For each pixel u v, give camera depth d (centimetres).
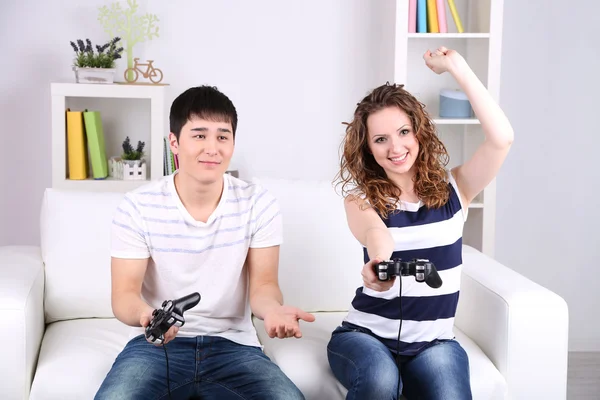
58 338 222
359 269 246
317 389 200
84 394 199
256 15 353
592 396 307
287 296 242
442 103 342
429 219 200
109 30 337
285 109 360
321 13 356
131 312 188
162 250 199
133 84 322
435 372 186
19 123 348
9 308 202
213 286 202
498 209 366
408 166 198
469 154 352
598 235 371
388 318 198
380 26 358
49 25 343
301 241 244
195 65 353
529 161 363
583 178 366
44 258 239
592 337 372
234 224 202
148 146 353
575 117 362
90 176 338
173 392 188
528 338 211
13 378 203
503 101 359
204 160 193
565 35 357
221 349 198
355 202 201
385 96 198
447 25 350
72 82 343
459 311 238
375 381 180
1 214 353
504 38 355
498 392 206
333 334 208
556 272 372
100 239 239
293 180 254
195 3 349
